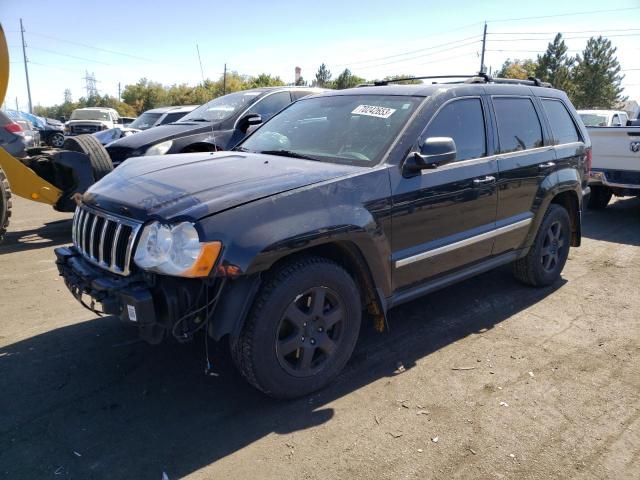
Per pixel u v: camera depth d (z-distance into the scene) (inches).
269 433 113.7
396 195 134.6
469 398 128.8
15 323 165.8
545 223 197.0
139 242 110.0
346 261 135.4
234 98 338.3
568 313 183.9
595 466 105.2
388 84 190.5
